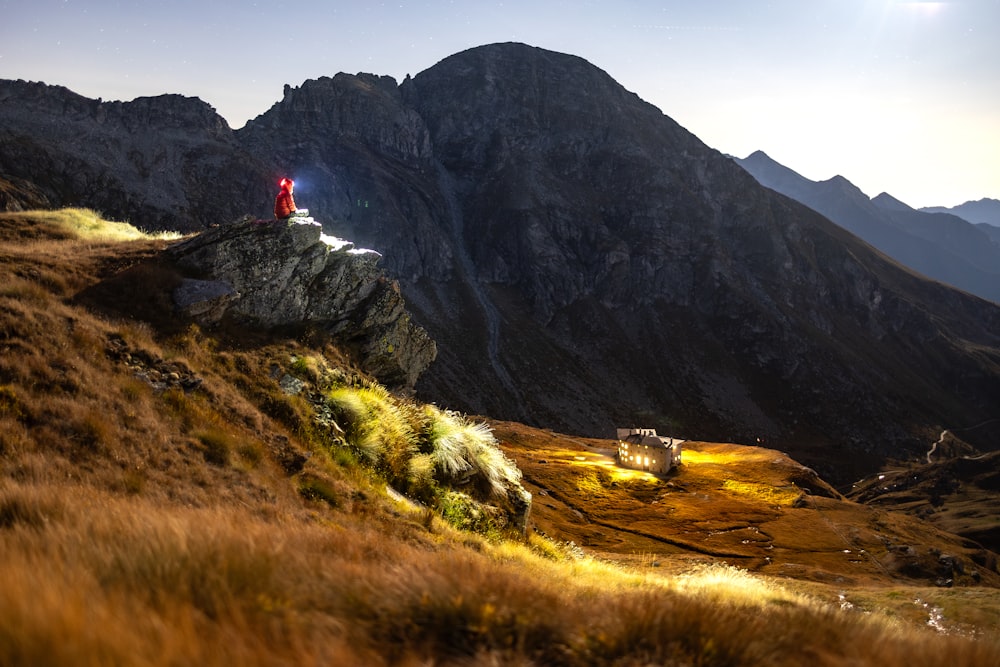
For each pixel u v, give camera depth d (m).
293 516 10.70
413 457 19.09
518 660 4.01
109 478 9.78
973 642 5.14
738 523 94.75
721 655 4.44
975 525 169.50
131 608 3.48
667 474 122.44
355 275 24.97
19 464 9.02
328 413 17.64
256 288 21.08
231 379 16.39
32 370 11.85
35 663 2.60
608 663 4.21
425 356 29.20
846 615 6.66
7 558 4.21
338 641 3.61
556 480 107.94
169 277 19.20
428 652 3.88
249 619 3.73
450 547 12.85
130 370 13.86
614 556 44.81
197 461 11.65
